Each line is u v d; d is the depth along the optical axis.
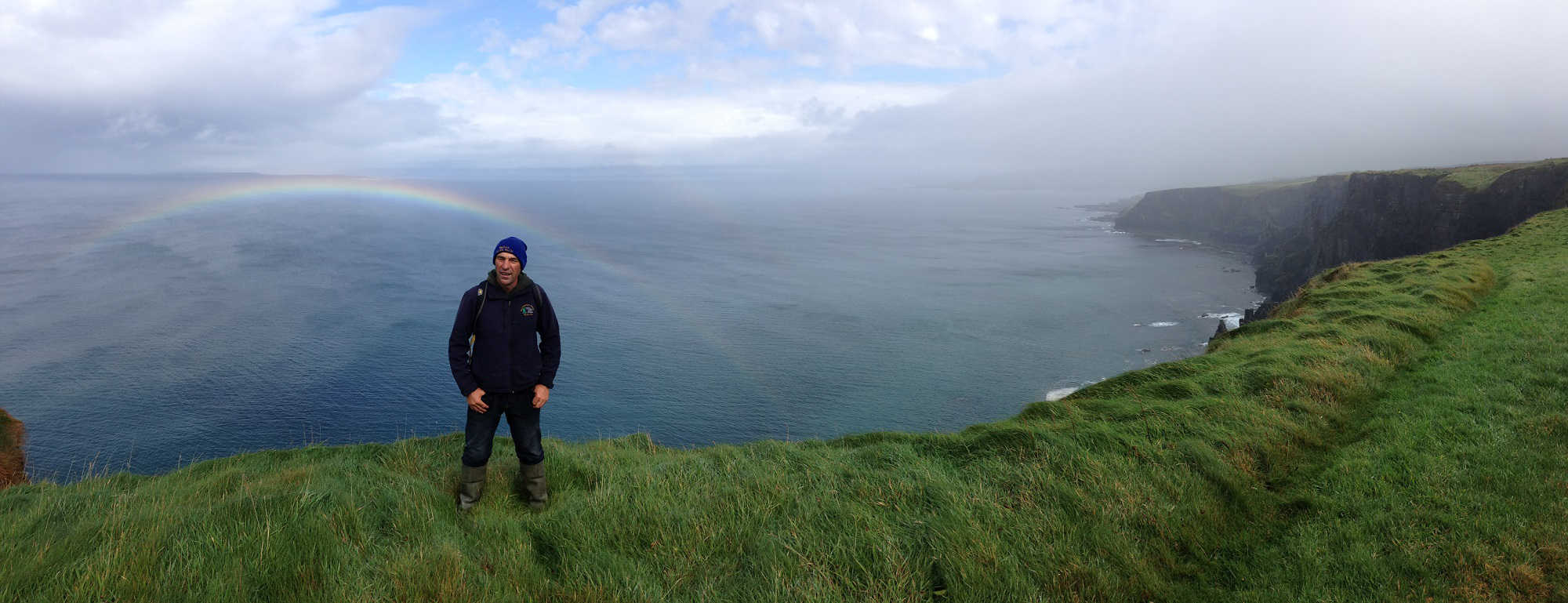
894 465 6.49
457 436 8.69
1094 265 176.12
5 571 4.05
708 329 106.00
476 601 4.07
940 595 4.44
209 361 82.75
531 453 5.94
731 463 6.66
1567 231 25.64
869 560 4.70
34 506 5.88
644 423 67.75
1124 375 10.38
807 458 6.79
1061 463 6.31
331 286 132.12
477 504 5.88
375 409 69.75
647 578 4.48
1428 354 10.84
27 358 83.75
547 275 159.88
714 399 74.44
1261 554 5.23
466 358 5.68
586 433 65.06
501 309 5.62
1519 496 5.70
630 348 93.62
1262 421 7.73
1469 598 4.45
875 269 176.12
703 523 5.20
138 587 3.95
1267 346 11.88
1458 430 7.27
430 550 4.58
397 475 6.85
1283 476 6.62
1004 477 6.06
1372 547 5.12
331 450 8.70
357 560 4.46
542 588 4.31
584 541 4.96
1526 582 4.55
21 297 119.50
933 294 136.50
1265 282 131.25
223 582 4.05
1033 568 4.71
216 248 190.62
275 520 4.80
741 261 193.75
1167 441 7.04
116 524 4.81
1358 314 13.31
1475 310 14.20
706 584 4.48
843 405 73.12
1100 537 5.14
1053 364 86.00
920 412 71.50
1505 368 9.41
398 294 124.44
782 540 4.95
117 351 86.56
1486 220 78.38
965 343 96.75
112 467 56.38
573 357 88.75
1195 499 5.87
